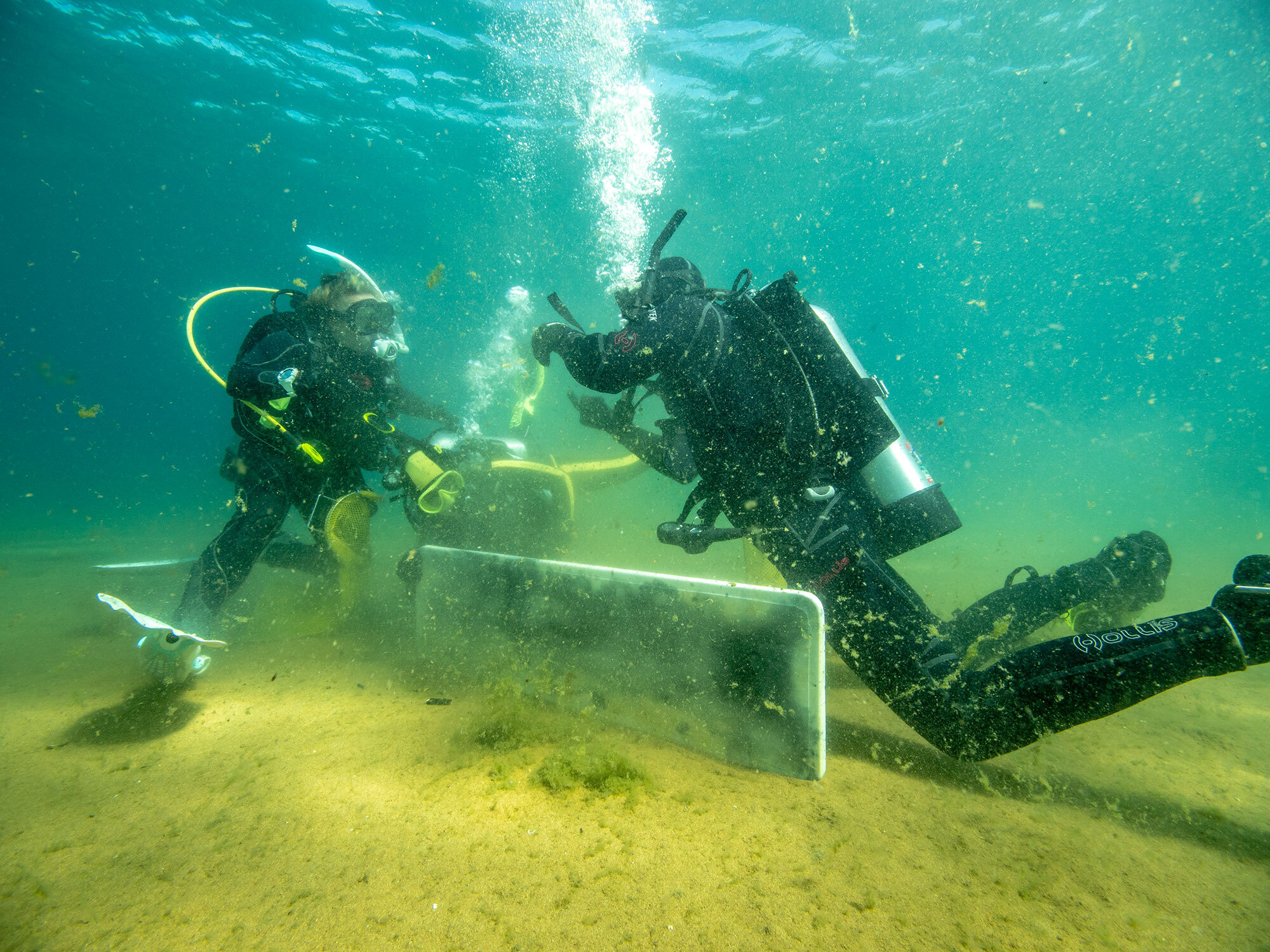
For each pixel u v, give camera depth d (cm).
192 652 202
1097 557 210
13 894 108
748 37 1333
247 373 236
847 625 152
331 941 95
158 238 2867
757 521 158
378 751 164
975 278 3844
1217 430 3375
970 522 952
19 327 6000
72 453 4603
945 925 98
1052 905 103
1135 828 128
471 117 1623
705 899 104
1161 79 1553
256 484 259
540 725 177
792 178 2094
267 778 150
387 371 309
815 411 154
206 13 1266
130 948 94
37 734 181
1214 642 125
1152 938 95
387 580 428
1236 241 3216
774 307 165
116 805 139
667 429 217
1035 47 1395
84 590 428
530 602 199
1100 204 2602
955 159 2028
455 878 110
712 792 142
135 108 1627
